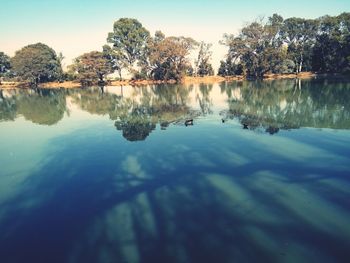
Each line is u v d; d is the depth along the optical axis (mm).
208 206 8375
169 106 28375
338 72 63344
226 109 24531
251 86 49312
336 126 16609
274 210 8008
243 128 17016
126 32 82688
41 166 12359
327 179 9742
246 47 70375
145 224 7621
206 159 12094
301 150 12602
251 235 6953
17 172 11789
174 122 19922
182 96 37688
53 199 9297
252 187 9422
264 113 21828
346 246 6441
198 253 6406
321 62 67375
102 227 7578
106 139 16234
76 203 8961
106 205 8734
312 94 31609
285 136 14898
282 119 19172
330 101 26078
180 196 9055
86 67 78500
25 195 9664
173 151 13367
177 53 69375
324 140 13945
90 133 18031
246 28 69812
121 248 6703
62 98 44500
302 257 6152
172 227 7414
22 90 73500
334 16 64125
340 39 57906
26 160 13258
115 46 84500
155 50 73938
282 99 29188
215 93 40000
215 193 9141
